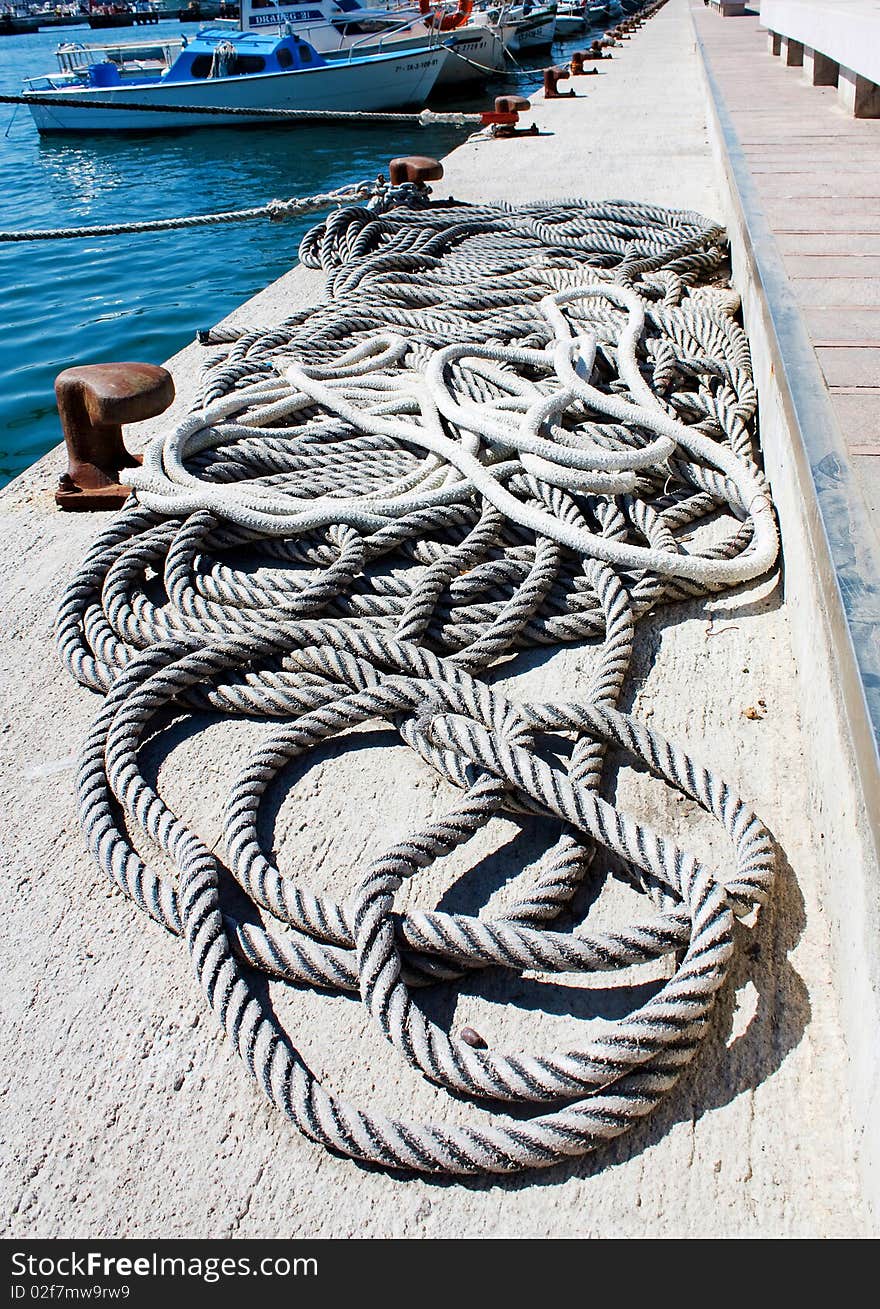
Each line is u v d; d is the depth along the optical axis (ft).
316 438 9.90
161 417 11.60
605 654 6.98
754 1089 4.58
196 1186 4.39
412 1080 4.74
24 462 16.84
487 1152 4.25
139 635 7.48
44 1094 4.77
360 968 4.85
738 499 8.63
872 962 4.03
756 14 50.29
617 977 5.15
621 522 8.14
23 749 6.91
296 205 19.86
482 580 7.64
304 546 8.43
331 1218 4.25
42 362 21.31
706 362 10.44
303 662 6.99
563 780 5.59
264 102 50.75
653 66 44.09
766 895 5.21
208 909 5.24
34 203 38.42
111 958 5.41
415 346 11.28
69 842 6.16
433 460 9.00
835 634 5.09
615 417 9.49
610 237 15.16
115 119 50.90
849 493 5.93
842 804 4.82
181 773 6.55
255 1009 4.86
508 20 74.33
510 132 27.04
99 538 8.47
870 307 8.73
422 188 19.25
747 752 6.43
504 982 5.19
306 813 6.21
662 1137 4.44
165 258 29.45
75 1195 4.38
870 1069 4.03
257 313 14.88
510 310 12.46
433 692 6.44
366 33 60.80
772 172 14.17
